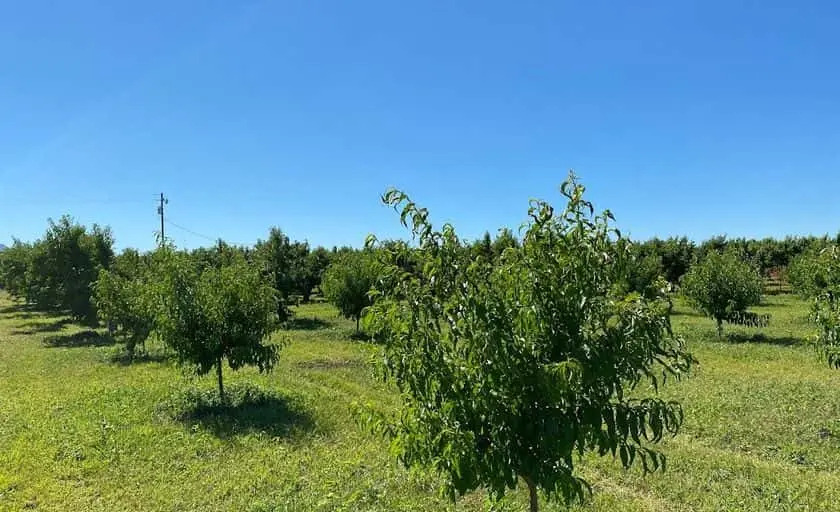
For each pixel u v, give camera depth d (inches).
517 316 126.1
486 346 123.6
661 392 421.7
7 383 502.9
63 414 383.6
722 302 703.1
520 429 131.3
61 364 612.1
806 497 235.5
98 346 770.2
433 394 137.6
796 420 345.4
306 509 233.8
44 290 887.1
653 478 259.9
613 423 129.3
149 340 768.3
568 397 126.0
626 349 127.0
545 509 224.7
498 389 128.9
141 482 268.4
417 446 138.3
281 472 277.3
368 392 453.4
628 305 128.4
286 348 692.7
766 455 296.7
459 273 133.3
